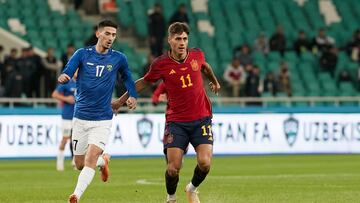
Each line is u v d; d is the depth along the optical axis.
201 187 47.97
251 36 111.25
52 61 87.62
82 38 104.31
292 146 86.69
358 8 120.19
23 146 80.06
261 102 93.19
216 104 94.94
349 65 106.62
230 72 95.31
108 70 37.12
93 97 37.09
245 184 50.19
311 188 47.25
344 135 87.81
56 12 107.56
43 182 52.91
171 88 35.12
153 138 83.12
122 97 37.94
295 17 116.56
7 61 86.62
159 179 54.84
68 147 81.75
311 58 105.38
